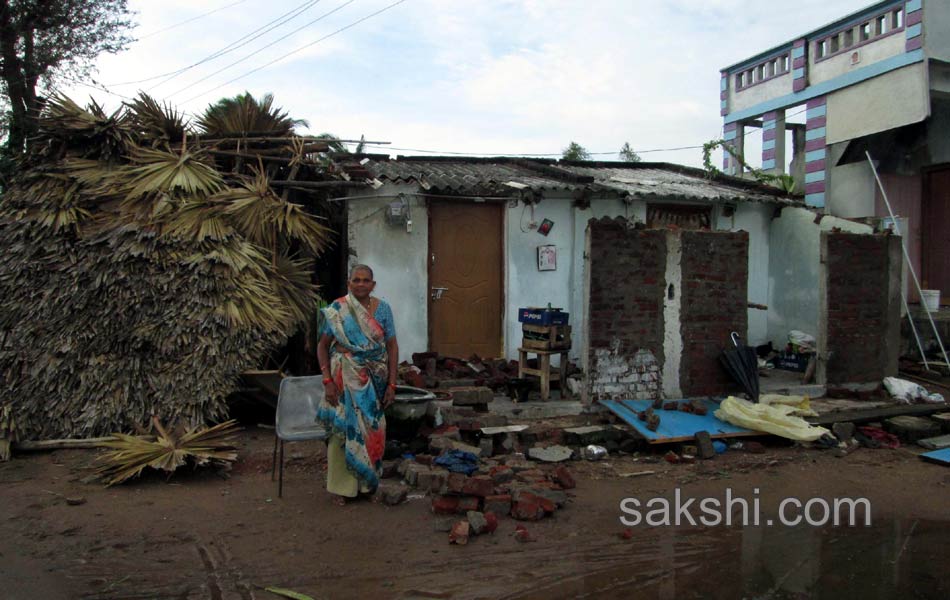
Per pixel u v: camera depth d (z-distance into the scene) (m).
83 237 7.33
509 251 9.75
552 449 6.68
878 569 4.36
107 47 13.70
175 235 7.43
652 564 4.37
